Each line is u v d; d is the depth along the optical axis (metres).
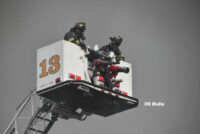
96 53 39.19
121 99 40.47
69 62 37.38
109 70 39.72
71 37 38.62
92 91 38.44
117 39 41.31
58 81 36.97
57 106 41.78
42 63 38.25
